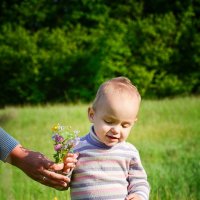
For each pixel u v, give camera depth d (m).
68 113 14.18
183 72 29.98
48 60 29.89
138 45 29.73
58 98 30.39
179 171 6.21
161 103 15.65
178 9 31.72
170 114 13.44
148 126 11.45
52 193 4.64
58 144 2.83
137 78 28.98
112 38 29.45
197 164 6.51
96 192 2.98
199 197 5.04
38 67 29.92
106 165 3.01
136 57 29.77
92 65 29.69
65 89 30.39
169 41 29.94
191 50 29.69
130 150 3.10
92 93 29.89
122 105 2.93
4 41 30.48
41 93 30.12
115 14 31.69
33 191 4.83
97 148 3.03
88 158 3.02
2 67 30.17
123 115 2.93
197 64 29.73
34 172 2.87
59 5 31.61
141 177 3.07
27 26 32.09
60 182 2.87
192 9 30.25
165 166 6.71
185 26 29.84
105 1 31.67
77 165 3.02
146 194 3.04
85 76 30.08
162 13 32.16
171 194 4.94
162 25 29.78
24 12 31.03
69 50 30.22
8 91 30.66
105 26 30.44
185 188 5.31
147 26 29.66
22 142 8.02
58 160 2.84
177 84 29.27
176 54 29.58
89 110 3.09
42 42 30.61
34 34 30.50
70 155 2.85
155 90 29.31
